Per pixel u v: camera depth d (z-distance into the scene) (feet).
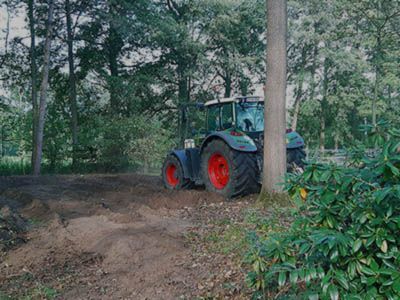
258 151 22.99
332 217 7.23
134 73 61.98
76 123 51.90
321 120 85.61
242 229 15.02
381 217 6.59
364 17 52.75
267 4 19.70
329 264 7.40
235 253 12.76
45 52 44.39
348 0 51.70
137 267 12.53
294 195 8.04
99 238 14.96
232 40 71.92
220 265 12.23
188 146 27.68
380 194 6.19
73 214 19.40
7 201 23.79
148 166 50.93
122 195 24.48
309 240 7.54
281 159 19.16
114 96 56.75
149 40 57.98
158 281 11.62
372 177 7.00
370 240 6.60
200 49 65.00
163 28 56.65
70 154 50.52
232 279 11.27
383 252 6.68
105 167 50.19
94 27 55.62
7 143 51.93
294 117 82.53
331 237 6.72
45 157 50.06
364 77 77.66
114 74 61.31
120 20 51.65
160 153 50.39
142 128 50.57
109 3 51.11
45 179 35.47
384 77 68.13
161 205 21.13
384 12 48.52
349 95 80.89
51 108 52.54
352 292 6.93
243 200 22.00
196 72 68.64
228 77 76.38
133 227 16.38
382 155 6.59
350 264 6.93
